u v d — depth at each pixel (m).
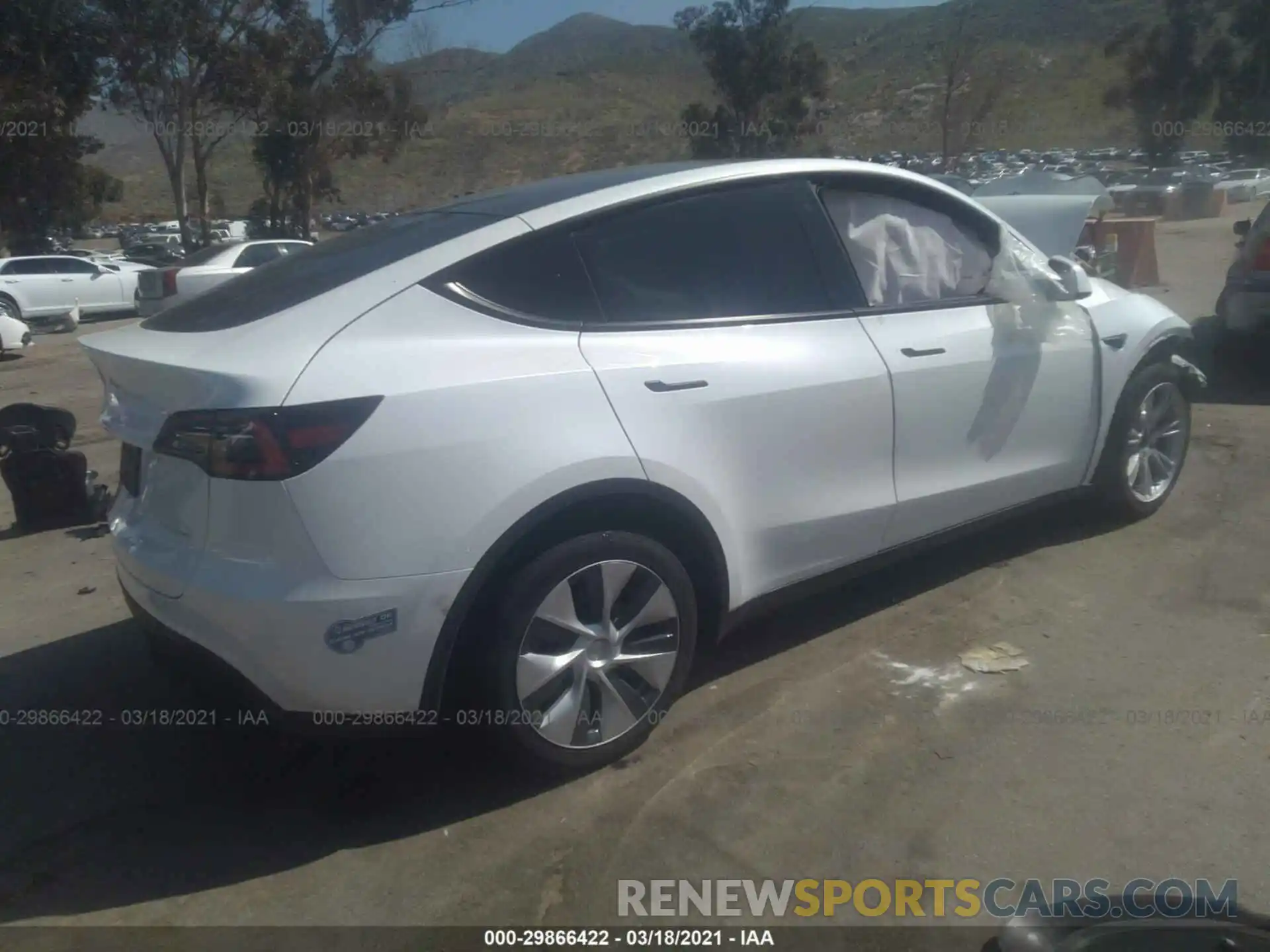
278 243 16.83
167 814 3.31
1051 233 8.23
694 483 3.37
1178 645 4.00
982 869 2.89
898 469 3.98
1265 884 2.79
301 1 30.36
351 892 2.92
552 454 3.07
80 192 39.31
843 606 4.45
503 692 3.10
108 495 6.36
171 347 3.14
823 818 3.12
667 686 3.45
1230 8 43.78
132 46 28.53
